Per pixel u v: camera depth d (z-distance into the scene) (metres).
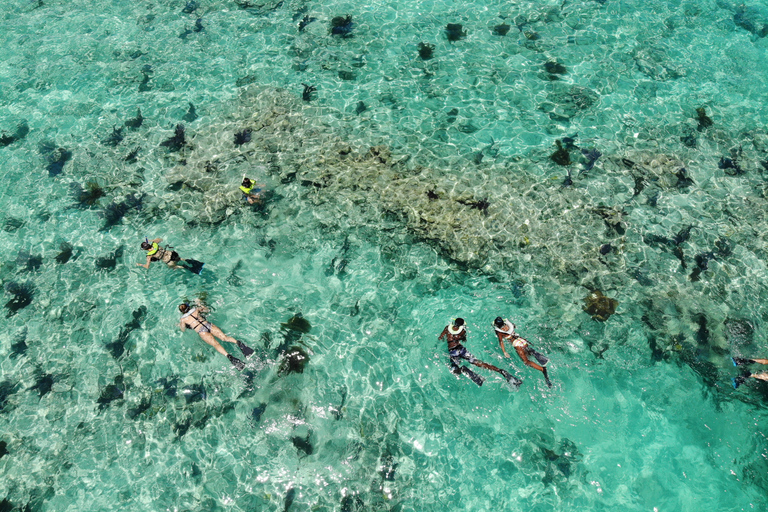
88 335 9.40
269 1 16.19
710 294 9.30
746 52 13.76
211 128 12.61
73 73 14.29
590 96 12.90
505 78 13.43
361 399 8.45
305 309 9.53
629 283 9.48
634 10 15.09
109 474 7.84
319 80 13.64
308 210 10.84
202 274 10.08
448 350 8.68
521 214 10.49
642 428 8.01
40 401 8.63
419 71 13.73
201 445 8.07
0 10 16.55
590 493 7.49
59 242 10.77
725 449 7.73
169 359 8.98
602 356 8.66
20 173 12.01
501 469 7.78
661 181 11.07
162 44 14.96
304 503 7.50
